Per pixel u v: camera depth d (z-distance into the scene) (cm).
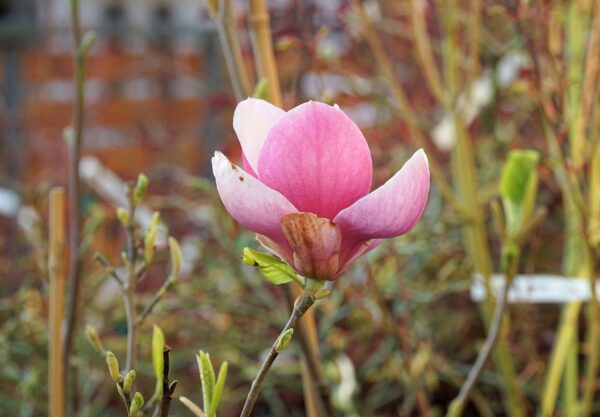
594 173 119
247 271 140
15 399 146
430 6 170
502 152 171
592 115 112
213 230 150
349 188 59
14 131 243
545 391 127
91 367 141
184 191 211
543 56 128
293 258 60
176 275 80
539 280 121
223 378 64
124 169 259
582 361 156
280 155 58
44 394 148
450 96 124
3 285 178
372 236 59
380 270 140
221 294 145
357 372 150
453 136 129
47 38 270
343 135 58
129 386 64
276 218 58
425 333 146
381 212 57
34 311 140
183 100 265
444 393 158
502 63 169
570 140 123
